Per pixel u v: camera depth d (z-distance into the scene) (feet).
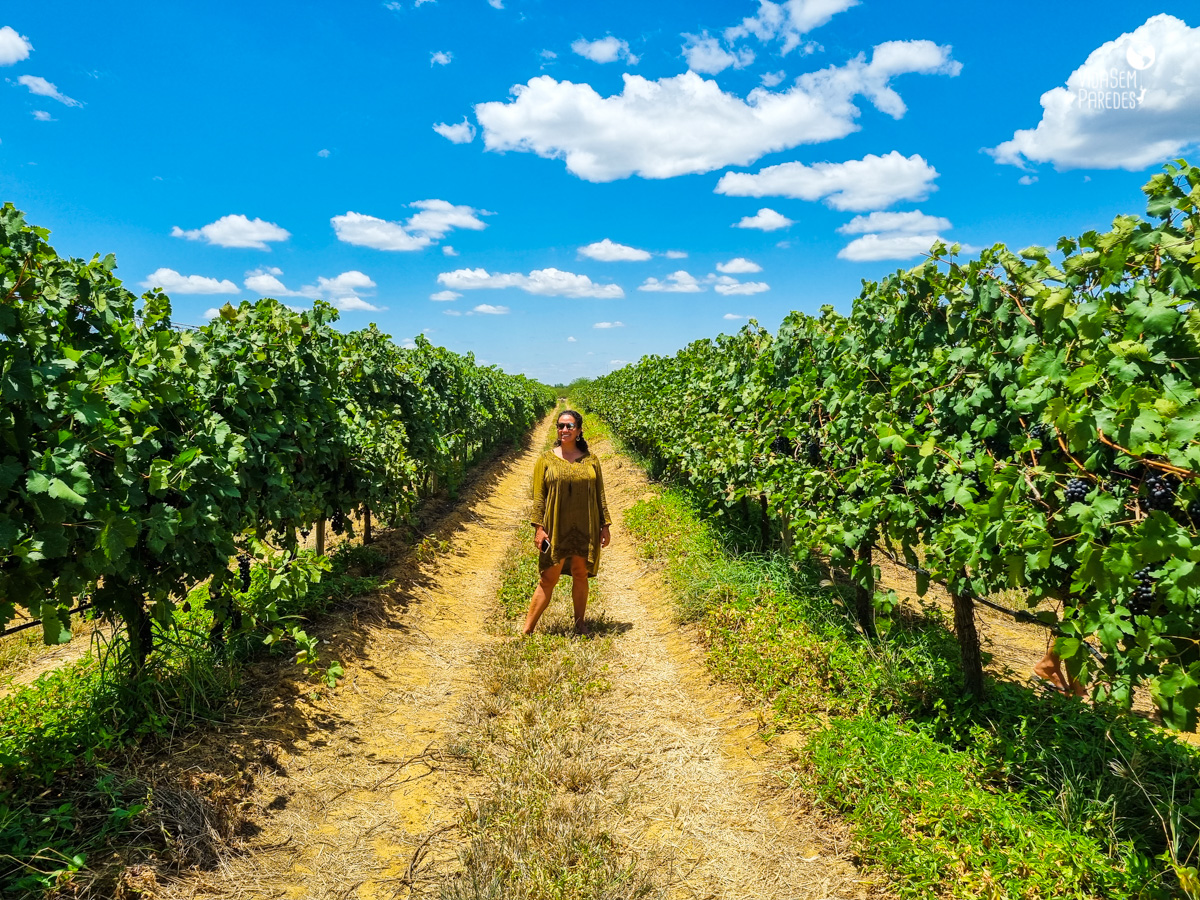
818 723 13.15
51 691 13.01
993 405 11.52
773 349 22.74
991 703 12.96
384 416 28.68
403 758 13.43
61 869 8.58
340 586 21.18
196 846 9.78
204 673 13.78
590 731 14.12
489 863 10.02
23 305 9.50
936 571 12.32
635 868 9.98
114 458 10.38
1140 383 8.70
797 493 18.66
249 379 15.76
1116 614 8.27
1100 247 9.27
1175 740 11.60
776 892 9.58
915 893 8.98
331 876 9.94
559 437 19.35
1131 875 8.48
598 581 26.05
